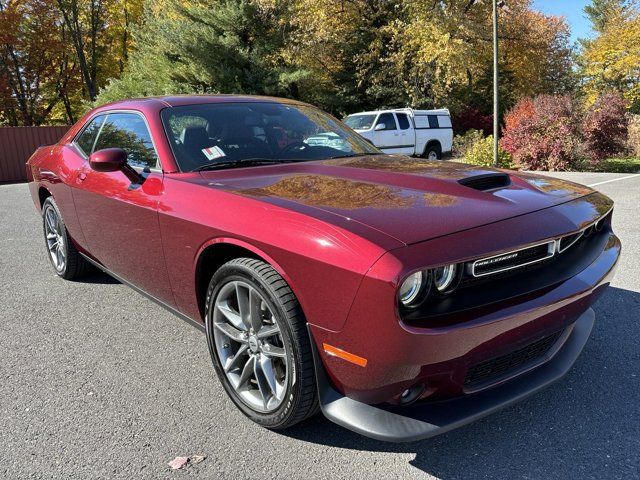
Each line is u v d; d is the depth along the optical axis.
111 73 39.88
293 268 2.13
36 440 2.47
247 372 2.55
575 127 14.55
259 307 2.42
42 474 2.23
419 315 1.91
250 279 2.33
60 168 4.25
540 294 2.16
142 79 26.53
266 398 2.46
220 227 2.44
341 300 1.97
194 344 3.50
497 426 2.51
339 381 2.12
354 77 27.94
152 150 3.17
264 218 2.30
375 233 1.99
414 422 2.05
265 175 2.92
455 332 1.90
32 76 34.84
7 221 8.38
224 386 2.71
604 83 29.77
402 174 2.79
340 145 3.68
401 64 26.34
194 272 2.73
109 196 3.36
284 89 24.17
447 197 2.39
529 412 2.61
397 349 1.88
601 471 2.16
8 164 19.48
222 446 2.40
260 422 2.50
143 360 3.28
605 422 2.50
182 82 23.81
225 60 23.11
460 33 26.23
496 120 14.80
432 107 27.05
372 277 1.86
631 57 27.75
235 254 2.59
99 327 3.80
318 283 2.04
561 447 2.33
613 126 14.55
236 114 3.50
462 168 2.99
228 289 2.54
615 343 3.31
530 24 34.22
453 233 2.03
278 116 3.68
